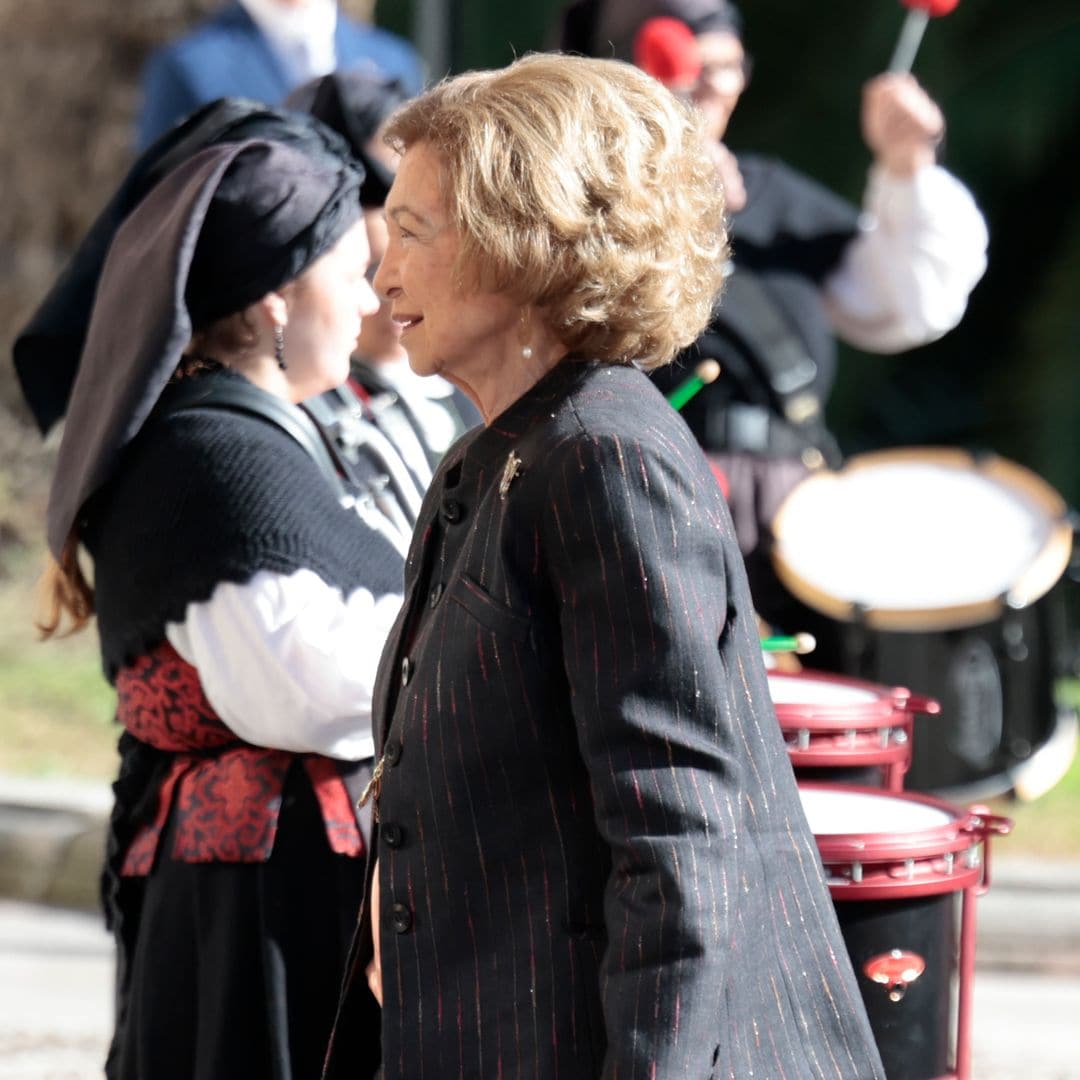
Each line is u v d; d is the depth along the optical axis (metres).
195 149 9.37
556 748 6.13
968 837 7.84
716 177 6.62
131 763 8.90
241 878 8.38
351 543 8.49
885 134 15.58
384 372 10.23
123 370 8.43
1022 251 32.88
